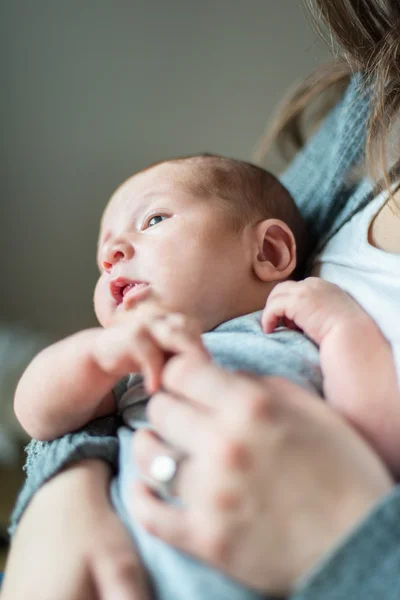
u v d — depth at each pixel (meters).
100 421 0.61
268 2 1.88
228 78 1.92
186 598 0.42
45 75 1.97
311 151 0.94
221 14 1.90
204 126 1.95
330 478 0.41
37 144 2.00
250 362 0.58
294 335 0.62
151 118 1.96
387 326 0.57
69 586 0.45
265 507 0.41
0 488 1.55
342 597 0.38
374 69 0.75
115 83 1.96
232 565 0.41
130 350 0.51
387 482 0.43
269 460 0.41
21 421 0.61
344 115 0.84
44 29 1.95
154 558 0.45
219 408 0.44
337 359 0.56
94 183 2.00
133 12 1.92
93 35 1.94
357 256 0.67
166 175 0.82
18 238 2.03
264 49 1.90
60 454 0.55
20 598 0.45
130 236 0.75
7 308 2.05
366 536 0.39
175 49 1.93
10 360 1.75
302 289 0.62
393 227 0.66
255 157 1.13
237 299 0.74
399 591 0.37
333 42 0.83
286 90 1.90
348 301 0.61
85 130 1.98
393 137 0.72
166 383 0.48
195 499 0.42
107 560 0.45
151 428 0.53
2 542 1.32
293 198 0.90
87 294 2.05
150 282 0.71
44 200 2.02
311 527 0.40
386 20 0.76
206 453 0.42
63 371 0.57
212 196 0.79
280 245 0.78
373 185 0.74
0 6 1.94
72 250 2.04
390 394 0.52
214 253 0.73
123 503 0.51
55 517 0.49
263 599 0.41
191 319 0.52
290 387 0.47
